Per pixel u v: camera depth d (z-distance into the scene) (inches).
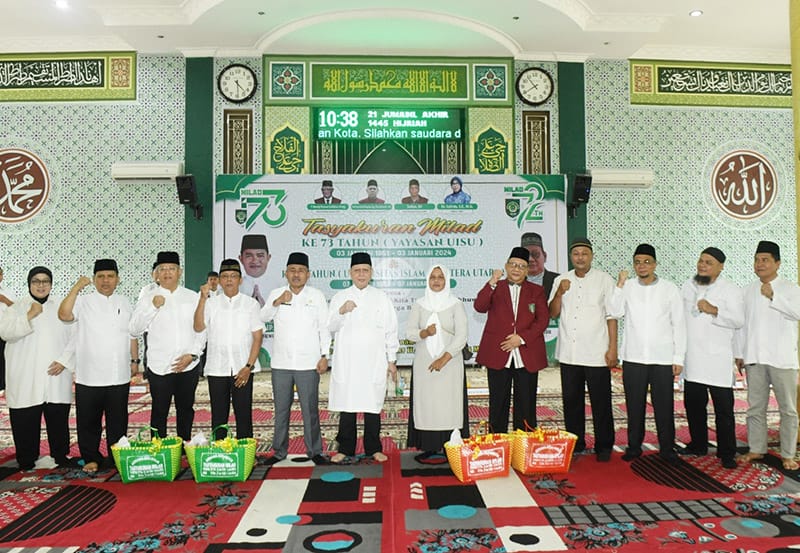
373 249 267.3
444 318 130.7
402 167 276.4
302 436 159.3
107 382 126.3
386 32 249.8
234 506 104.2
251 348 130.7
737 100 282.4
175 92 266.8
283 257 264.5
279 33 249.1
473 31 249.0
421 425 129.0
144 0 230.1
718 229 279.7
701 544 87.8
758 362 127.9
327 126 272.1
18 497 109.7
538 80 274.8
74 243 263.0
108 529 94.5
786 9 240.2
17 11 235.6
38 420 128.4
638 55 278.8
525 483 116.0
